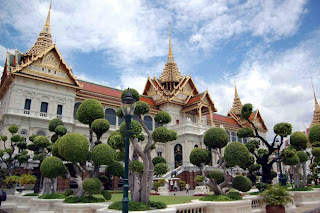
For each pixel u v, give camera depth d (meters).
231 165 17.36
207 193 29.44
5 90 41.28
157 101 56.53
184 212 13.70
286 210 18.97
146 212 11.34
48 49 39.44
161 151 50.78
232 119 72.69
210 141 18.38
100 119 18.05
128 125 10.38
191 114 58.19
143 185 13.65
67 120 39.31
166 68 62.78
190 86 60.19
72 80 41.25
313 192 23.73
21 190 30.38
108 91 49.50
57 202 16.44
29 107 36.69
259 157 23.94
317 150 27.88
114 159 16.94
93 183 15.38
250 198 17.25
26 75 36.47
